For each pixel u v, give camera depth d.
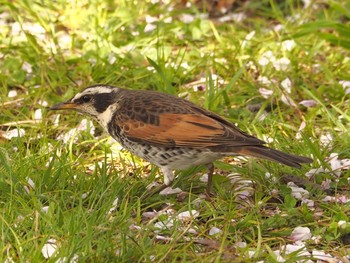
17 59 16.59
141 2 19.23
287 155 11.05
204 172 12.59
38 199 11.27
